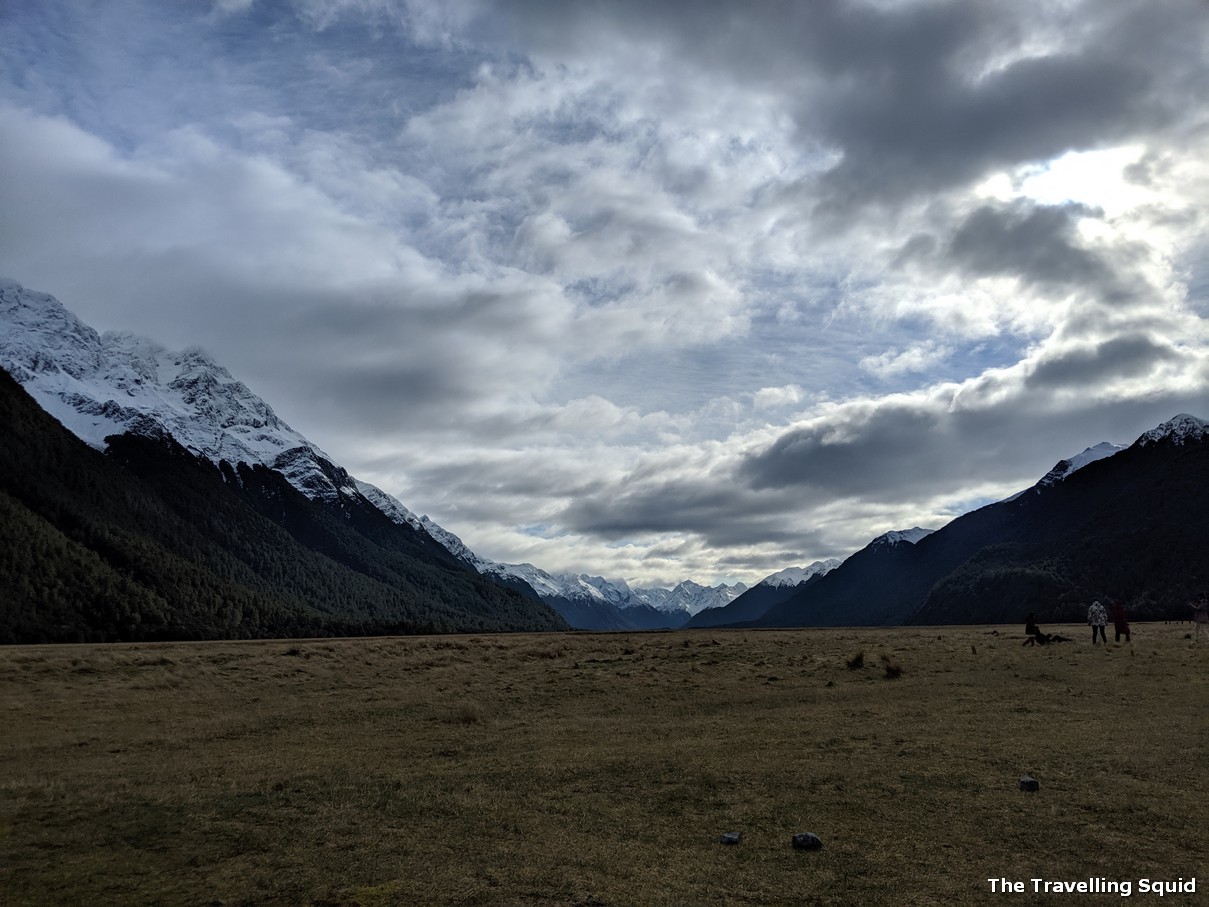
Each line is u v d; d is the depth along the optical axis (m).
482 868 13.61
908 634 72.31
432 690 37.06
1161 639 53.34
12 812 17.03
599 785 18.88
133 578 192.50
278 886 12.89
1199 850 13.62
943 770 18.98
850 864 13.55
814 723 25.83
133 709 33.06
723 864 13.70
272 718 30.19
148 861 14.09
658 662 46.03
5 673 40.53
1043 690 30.53
